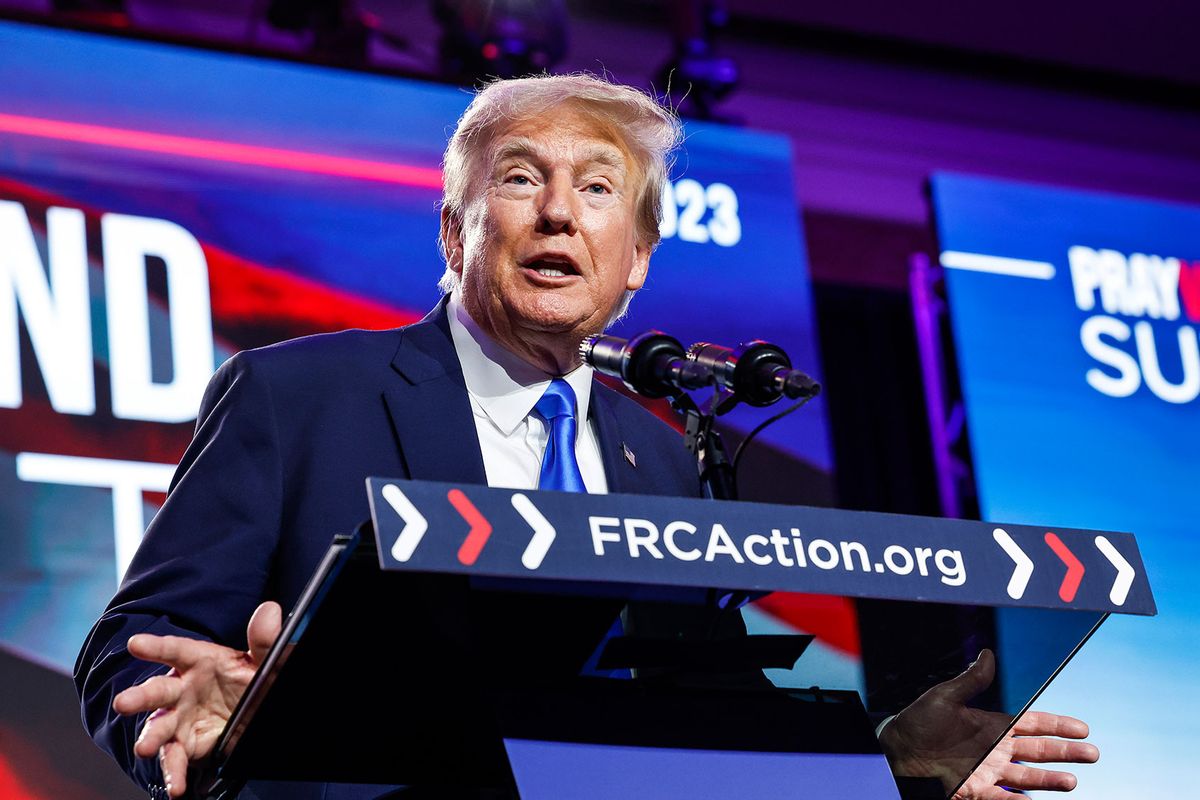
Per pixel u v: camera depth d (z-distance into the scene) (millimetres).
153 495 3771
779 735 1312
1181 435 5059
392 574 1104
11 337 3756
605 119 2068
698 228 4680
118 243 3965
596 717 1258
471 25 4523
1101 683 4402
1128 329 5180
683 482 2080
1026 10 5793
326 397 1852
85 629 3574
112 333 3873
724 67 4934
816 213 5664
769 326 4648
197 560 1711
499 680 1251
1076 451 4934
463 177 2094
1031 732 1592
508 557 1087
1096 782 4262
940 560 1236
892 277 5672
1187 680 4504
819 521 1213
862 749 1333
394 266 4270
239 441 1803
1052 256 5215
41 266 3852
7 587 3535
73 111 4055
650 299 4535
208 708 1282
